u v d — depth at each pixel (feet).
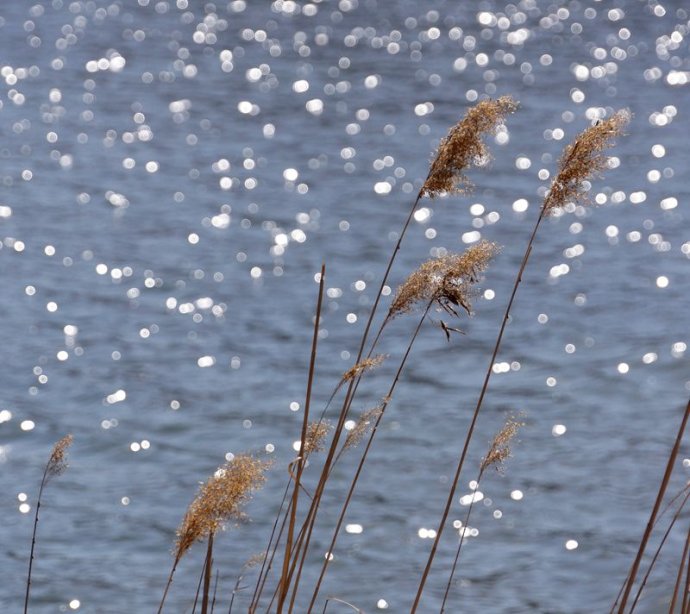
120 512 97.91
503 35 609.83
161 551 90.12
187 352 148.46
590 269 192.85
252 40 595.06
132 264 197.26
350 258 207.41
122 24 636.89
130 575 85.87
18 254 199.72
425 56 531.09
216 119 376.48
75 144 322.96
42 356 144.36
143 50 538.88
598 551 89.30
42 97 405.80
